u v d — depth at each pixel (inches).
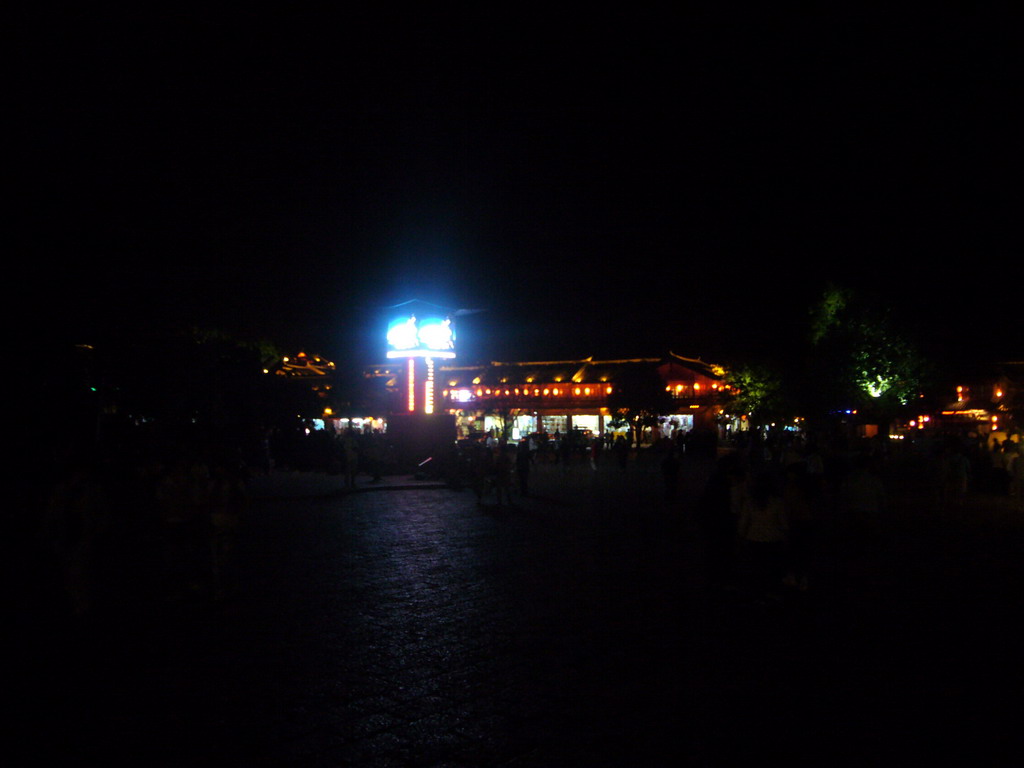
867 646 293.1
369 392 1453.0
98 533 355.6
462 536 590.2
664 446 1817.2
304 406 1165.7
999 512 729.6
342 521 684.1
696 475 1282.0
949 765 192.1
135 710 233.8
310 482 1066.7
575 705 234.7
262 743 209.6
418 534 600.7
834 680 254.5
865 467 504.7
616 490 997.8
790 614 343.3
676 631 316.2
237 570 453.1
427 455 1214.3
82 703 239.8
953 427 1475.1
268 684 256.7
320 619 341.7
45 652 294.8
